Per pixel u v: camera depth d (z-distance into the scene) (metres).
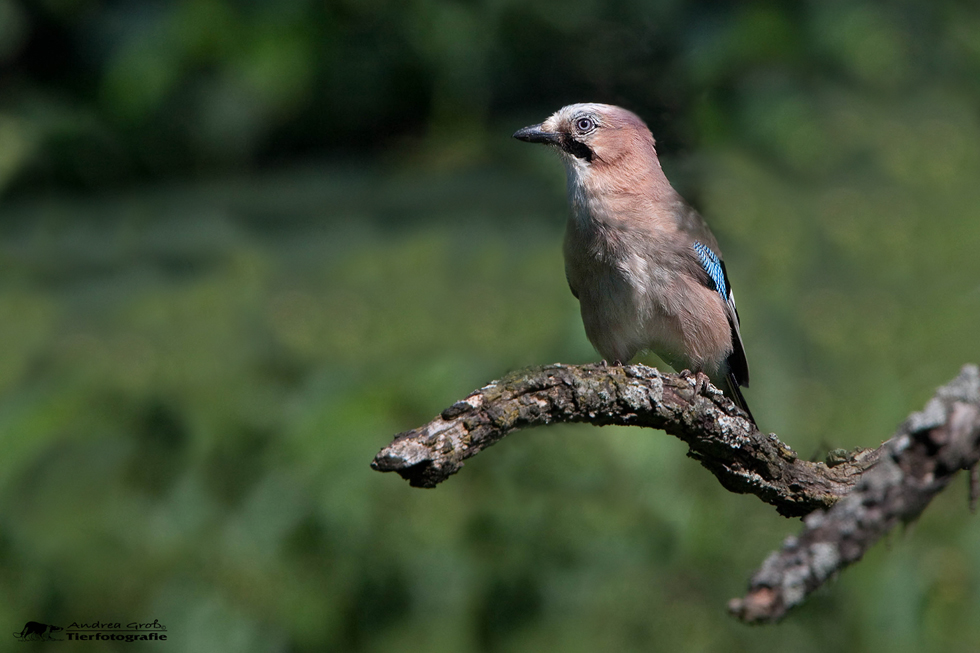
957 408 3.73
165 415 9.99
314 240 11.68
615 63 13.16
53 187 13.80
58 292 11.05
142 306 10.68
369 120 15.07
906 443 3.74
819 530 3.69
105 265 11.39
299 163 14.80
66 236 11.97
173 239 11.82
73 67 14.31
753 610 3.62
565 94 14.23
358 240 11.49
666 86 12.71
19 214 12.87
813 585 3.64
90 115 14.12
